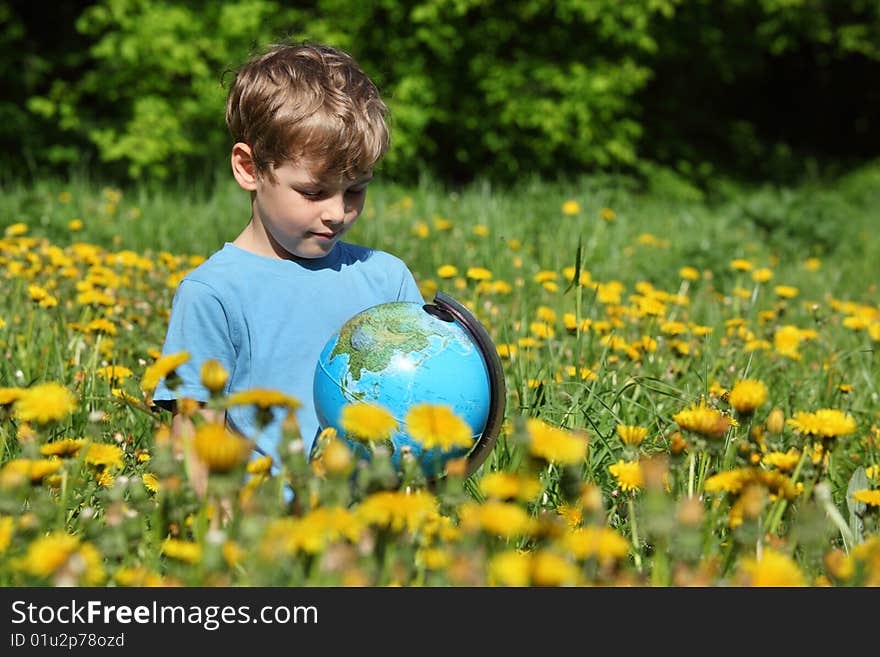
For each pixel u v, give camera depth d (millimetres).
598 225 10375
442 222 9086
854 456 4172
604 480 3432
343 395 2932
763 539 2359
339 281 3514
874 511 2707
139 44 16578
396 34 19016
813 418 2631
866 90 30125
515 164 19906
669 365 4965
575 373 4035
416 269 8008
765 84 30234
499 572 1881
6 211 9664
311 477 2186
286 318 3369
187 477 2311
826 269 11359
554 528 2137
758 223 13281
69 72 19359
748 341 5574
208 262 3428
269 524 2061
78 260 6945
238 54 17297
